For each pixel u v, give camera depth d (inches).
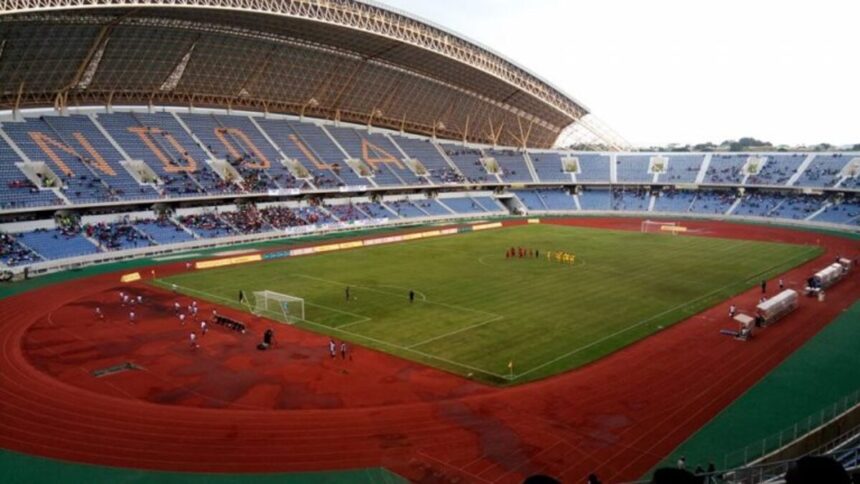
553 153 5816.9
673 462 1060.5
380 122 5034.5
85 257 2908.5
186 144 3865.7
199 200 3661.4
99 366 1528.1
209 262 2856.8
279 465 1063.6
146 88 3754.9
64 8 2689.5
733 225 4357.8
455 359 1565.0
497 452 1102.4
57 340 1736.0
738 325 1854.1
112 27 3157.0
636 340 1713.8
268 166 4057.6
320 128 4687.5
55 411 1273.4
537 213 5172.2
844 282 2426.2
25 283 2506.2
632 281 2460.6
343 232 3976.4
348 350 1636.3
